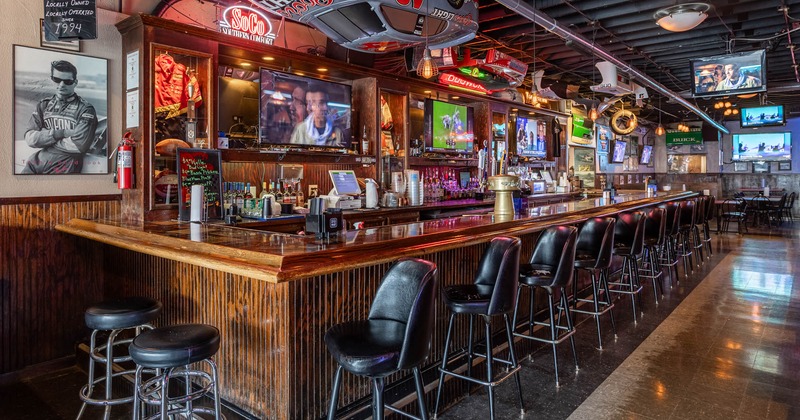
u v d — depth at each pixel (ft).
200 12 16.22
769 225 47.47
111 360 8.98
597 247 15.15
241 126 16.84
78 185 13.47
